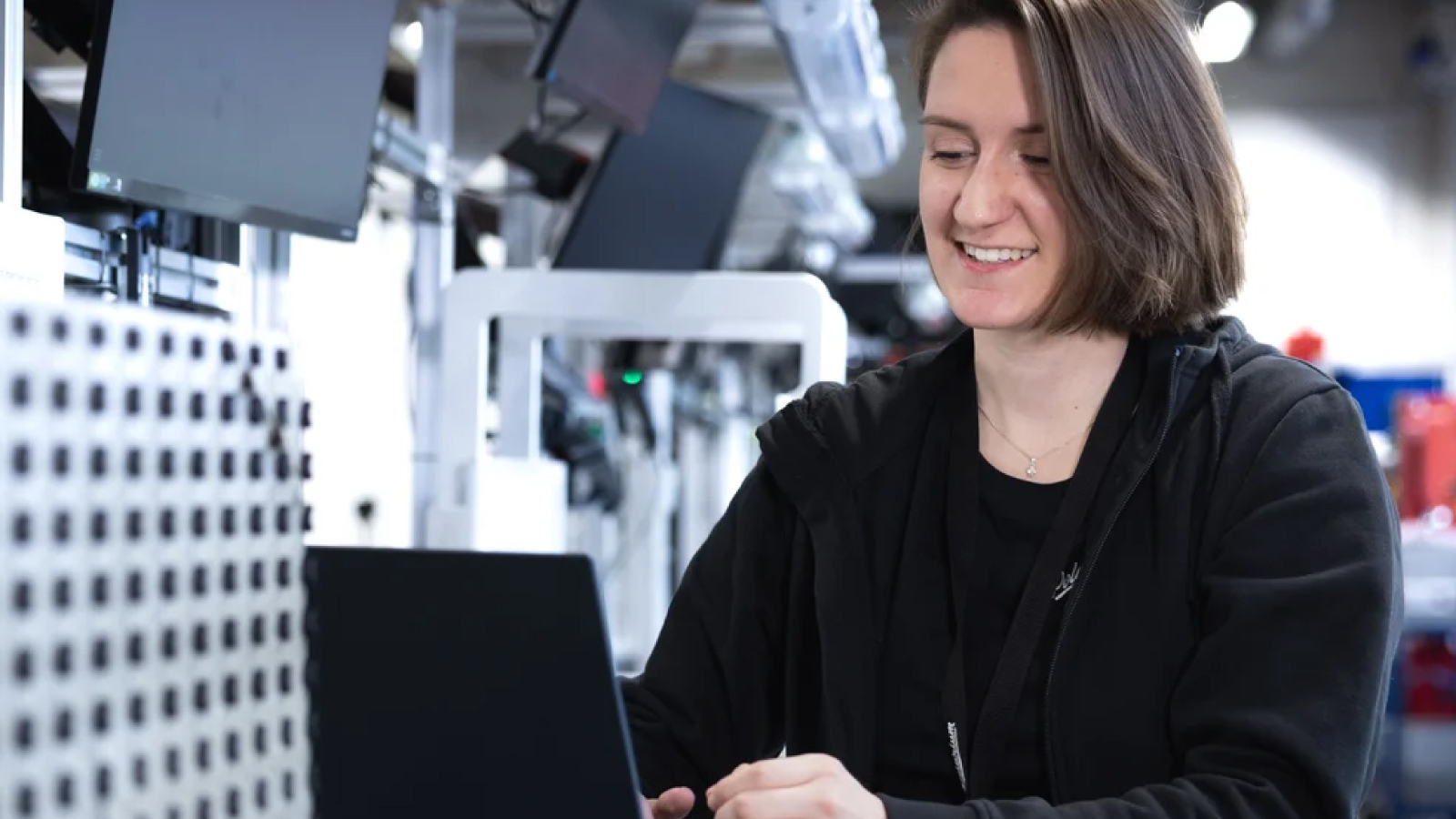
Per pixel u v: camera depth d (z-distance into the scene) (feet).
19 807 1.55
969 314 3.47
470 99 11.24
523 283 6.99
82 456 1.63
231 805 1.84
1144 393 3.51
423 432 8.47
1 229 3.75
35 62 6.14
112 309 1.68
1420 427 17.37
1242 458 3.36
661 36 7.34
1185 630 3.36
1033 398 3.65
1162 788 2.92
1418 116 29.53
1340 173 29.78
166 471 1.75
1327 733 2.92
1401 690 15.46
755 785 2.73
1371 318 29.55
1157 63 3.40
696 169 9.86
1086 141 3.30
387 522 10.44
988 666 3.58
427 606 2.13
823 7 8.79
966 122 3.42
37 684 1.57
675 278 6.85
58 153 4.90
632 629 16.48
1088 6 3.32
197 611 1.79
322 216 5.15
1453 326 28.86
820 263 25.08
